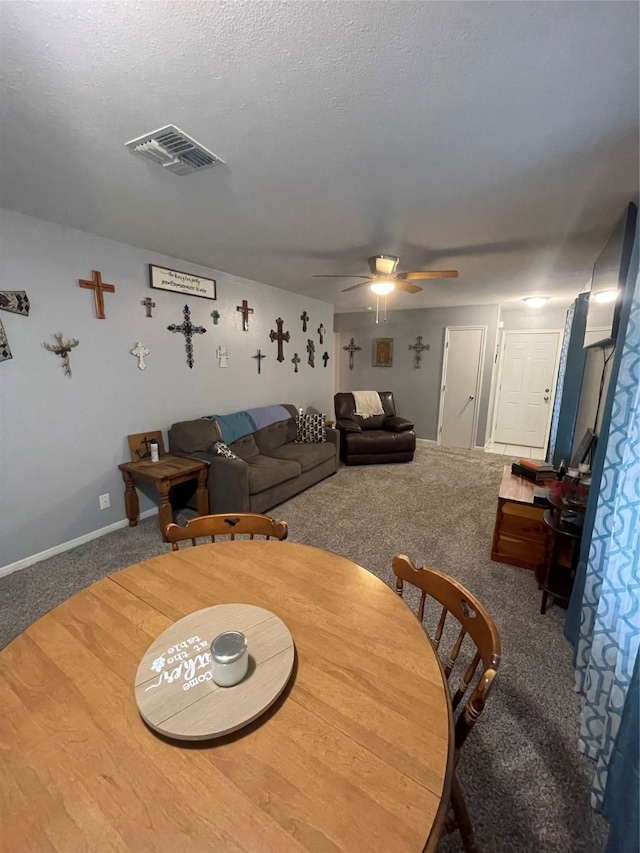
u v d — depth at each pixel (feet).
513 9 2.97
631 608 3.70
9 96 3.98
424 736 2.35
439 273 9.73
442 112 4.27
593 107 4.16
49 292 8.09
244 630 3.15
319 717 2.47
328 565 4.21
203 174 5.73
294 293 15.93
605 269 7.66
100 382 9.25
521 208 6.91
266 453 13.26
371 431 17.49
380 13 3.02
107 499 9.65
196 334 11.68
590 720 4.30
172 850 1.81
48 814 1.95
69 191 6.38
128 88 3.88
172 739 2.32
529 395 19.86
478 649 3.11
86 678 2.75
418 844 1.82
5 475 7.76
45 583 7.59
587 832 3.64
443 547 9.14
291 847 1.82
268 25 3.13
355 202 6.74
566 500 6.88
